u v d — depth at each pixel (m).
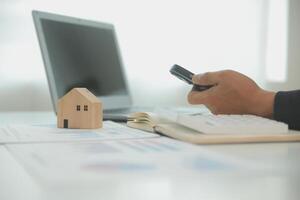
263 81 2.00
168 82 1.80
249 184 0.28
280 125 0.55
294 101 0.62
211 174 0.31
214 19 1.88
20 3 1.54
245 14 1.95
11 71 1.54
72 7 1.64
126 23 1.74
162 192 0.26
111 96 1.26
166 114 0.61
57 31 1.07
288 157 0.40
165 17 1.80
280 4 2.03
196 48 1.85
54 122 0.79
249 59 1.97
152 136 0.54
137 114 0.65
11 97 1.54
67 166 0.32
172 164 0.34
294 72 2.08
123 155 0.38
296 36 2.08
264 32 2.00
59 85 1.03
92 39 1.22
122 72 1.36
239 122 0.55
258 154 0.41
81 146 0.44
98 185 0.27
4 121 0.84
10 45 1.53
